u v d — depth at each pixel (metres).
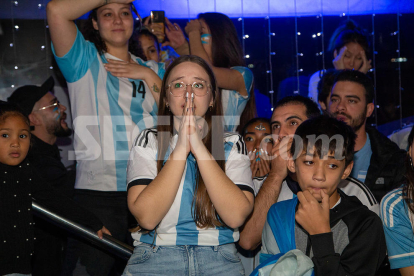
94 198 2.18
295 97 2.13
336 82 2.41
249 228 1.81
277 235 1.56
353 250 1.43
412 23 4.76
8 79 3.94
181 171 1.45
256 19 4.68
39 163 2.53
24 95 2.83
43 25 3.97
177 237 1.47
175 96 1.57
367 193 1.85
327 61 4.65
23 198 1.84
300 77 4.77
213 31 2.90
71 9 2.11
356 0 4.73
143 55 2.83
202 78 1.58
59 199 1.93
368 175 2.25
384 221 1.58
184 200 1.51
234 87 2.67
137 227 1.55
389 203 1.58
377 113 4.74
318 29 4.79
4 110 1.81
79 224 1.94
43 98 2.91
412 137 1.56
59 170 2.58
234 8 4.59
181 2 4.32
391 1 4.76
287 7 4.70
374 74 4.73
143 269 1.45
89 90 2.24
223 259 1.48
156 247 1.48
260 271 1.42
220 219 1.51
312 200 1.46
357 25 4.43
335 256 1.39
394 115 4.72
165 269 1.44
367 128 2.38
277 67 4.83
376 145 2.27
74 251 2.10
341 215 1.49
